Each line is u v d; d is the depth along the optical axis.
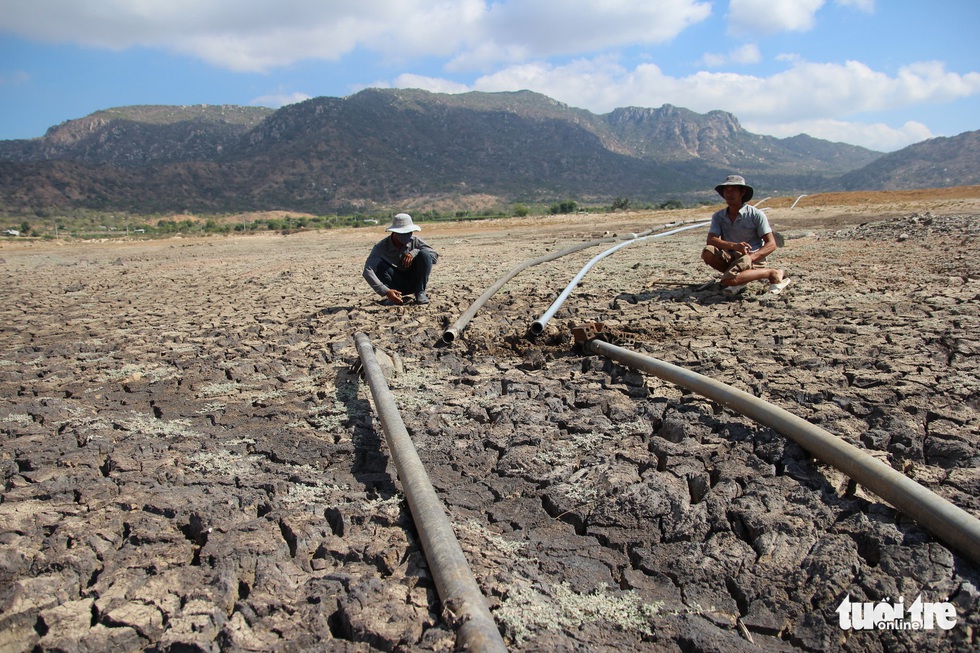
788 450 3.57
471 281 10.13
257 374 5.65
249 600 2.56
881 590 2.56
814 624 2.47
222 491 3.47
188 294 10.64
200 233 52.12
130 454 3.99
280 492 3.46
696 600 2.64
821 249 11.45
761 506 3.12
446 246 20.22
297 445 4.09
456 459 3.84
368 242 25.14
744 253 7.43
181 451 4.05
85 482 3.57
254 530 3.05
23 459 3.87
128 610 2.52
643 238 16.30
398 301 7.99
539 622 2.44
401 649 2.26
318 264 15.11
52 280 13.77
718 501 3.18
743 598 2.63
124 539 3.06
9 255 24.64
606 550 2.96
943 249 10.23
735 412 4.09
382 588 2.60
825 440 3.33
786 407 4.16
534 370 5.43
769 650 2.38
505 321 7.05
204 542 2.99
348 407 4.70
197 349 6.54
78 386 5.47
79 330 7.78
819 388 4.39
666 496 3.25
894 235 12.80
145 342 6.95
